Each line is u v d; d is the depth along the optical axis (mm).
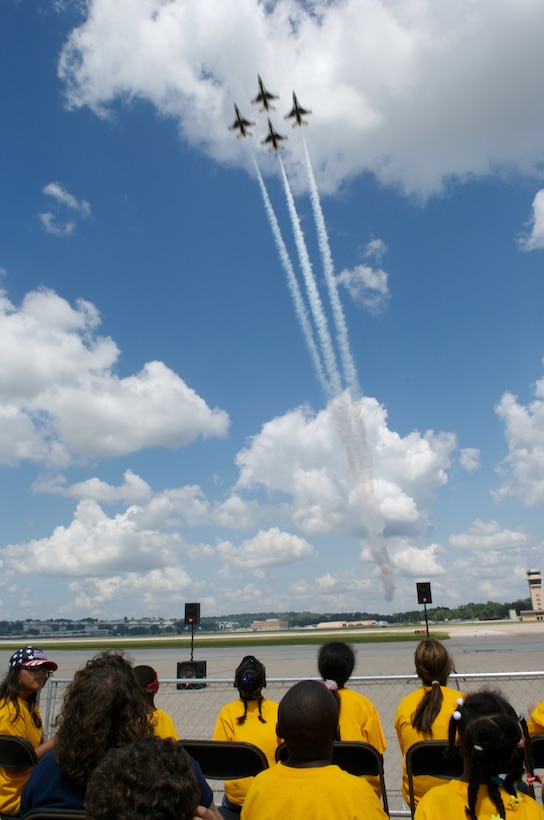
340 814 3322
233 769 5469
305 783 3445
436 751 5352
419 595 22531
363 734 6152
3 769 5496
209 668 33750
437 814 3520
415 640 59594
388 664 29500
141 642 85125
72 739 3801
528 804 3537
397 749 12234
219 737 6285
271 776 3566
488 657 31281
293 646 64688
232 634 131375
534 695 17281
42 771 3947
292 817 3350
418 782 5480
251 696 6320
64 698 4082
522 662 27531
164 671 33625
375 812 3424
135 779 2613
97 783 2680
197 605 25406
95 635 163500
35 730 6164
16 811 5402
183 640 87875
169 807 2580
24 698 6203
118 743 3811
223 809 5949
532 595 136625
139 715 4039
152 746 2805
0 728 5879
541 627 84688
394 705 16703
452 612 175875
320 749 3576
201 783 4098
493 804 3434
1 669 35562
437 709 5758
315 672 27344
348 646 6492
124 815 2551
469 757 3494
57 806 3803
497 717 3486
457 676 9125
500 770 3434
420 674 6090
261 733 6109
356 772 5566
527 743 4805
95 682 3951
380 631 99938
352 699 6223
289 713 3566
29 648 6289
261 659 40219
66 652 63344
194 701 18375
